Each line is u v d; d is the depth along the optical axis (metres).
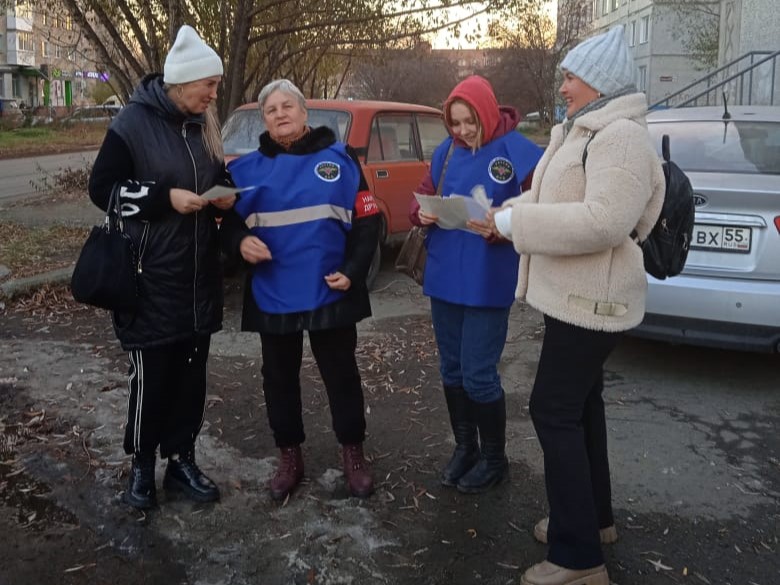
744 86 13.76
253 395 4.65
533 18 16.70
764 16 13.30
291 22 13.17
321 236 3.20
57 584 2.87
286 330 3.23
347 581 2.90
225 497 3.49
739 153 5.12
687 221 2.68
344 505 3.42
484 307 3.23
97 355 5.28
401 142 7.67
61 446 3.96
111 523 3.27
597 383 2.98
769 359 5.30
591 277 2.56
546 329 2.73
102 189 3.03
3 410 4.38
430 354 5.39
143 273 3.10
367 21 12.70
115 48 11.73
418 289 7.24
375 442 4.05
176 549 3.09
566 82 2.70
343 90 41.38
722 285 4.44
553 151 2.74
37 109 43.41
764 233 4.38
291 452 3.52
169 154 3.05
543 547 3.12
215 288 3.31
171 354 3.25
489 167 3.22
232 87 11.88
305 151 3.23
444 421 4.32
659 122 5.77
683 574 2.95
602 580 2.78
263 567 2.98
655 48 44.28
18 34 58.38
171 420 3.42
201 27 12.16
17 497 3.47
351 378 3.43
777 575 2.95
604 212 2.41
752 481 3.66
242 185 3.24
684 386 4.82
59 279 6.81
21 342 5.53
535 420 2.77
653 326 4.68
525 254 2.64
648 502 3.47
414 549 3.10
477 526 3.27
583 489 2.73
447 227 3.15
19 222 10.74
